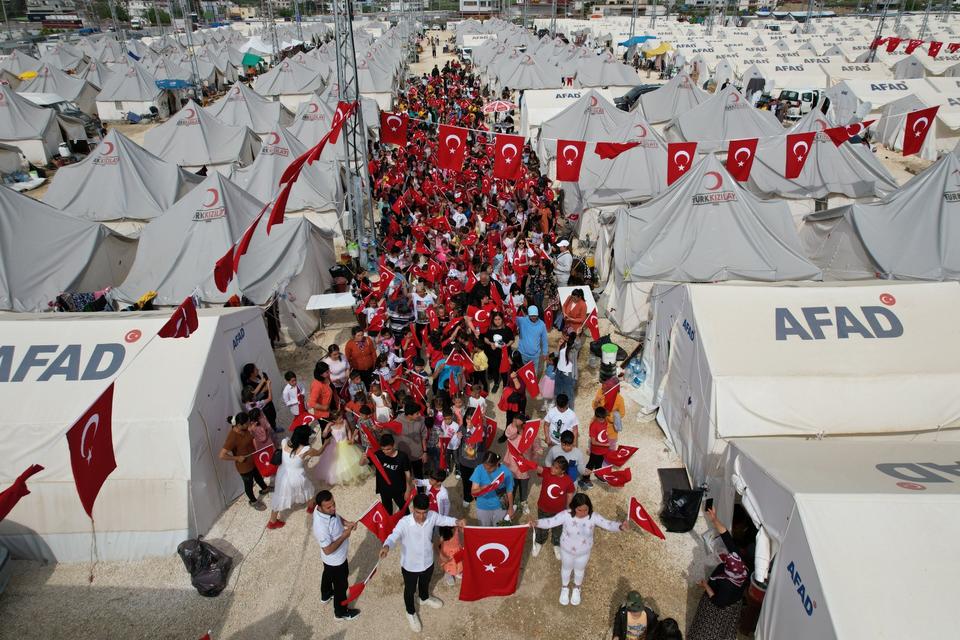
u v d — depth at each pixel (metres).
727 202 13.54
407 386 10.46
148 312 9.99
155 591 7.77
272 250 14.10
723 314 9.17
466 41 67.00
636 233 14.32
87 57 53.94
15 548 8.17
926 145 27.92
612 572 7.97
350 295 13.63
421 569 6.89
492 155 26.89
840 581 5.34
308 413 9.83
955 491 5.94
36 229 14.10
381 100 37.97
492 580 7.12
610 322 14.52
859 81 31.06
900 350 8.76
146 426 8.07
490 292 12.98
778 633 6.11
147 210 18.31
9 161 26.34
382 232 19.17
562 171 14.51
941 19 73.06
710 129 23.59
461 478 8.86
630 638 6.14
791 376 8.46
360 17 105.69
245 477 8.74
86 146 30.64
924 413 8.30
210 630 7.25
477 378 11.39
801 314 9.17
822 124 18.38
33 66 47.84
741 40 57.03
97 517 8.21
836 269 14.87
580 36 66.38
